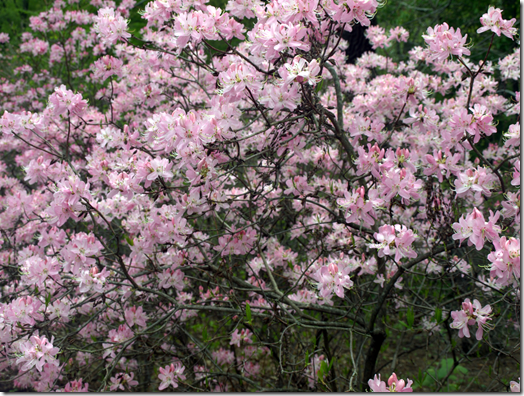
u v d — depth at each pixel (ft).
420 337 13.58
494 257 5.09
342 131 7.63
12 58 20.34
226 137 5.74
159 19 7.29
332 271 6.10
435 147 8.38
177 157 5.75
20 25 26.76
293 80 5.47
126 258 8.37
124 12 15.23
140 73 11.92
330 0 5.81
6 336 6.91
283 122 6.34
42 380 7.67
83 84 16.85
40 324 6.92
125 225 8.16
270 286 9.41
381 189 5.99
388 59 12.78
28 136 7.88
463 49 6.18
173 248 7.82
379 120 8.46
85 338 9.39
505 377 9.84
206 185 5.94
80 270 6.85
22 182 13.97
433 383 11.25
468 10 22.98
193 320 11.94
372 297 10.22
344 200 6.07
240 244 7.68
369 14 5.88
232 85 5.72
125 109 12.33
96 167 7.32
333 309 7.72
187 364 8.87
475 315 5.65
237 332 8.70
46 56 18.62
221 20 6.22
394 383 4.90
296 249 11.22
